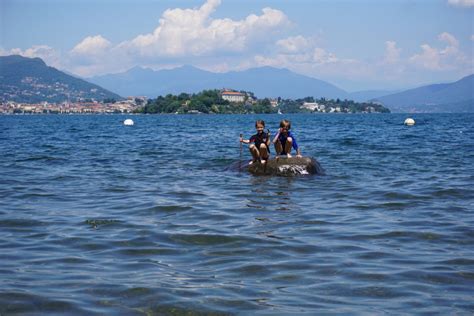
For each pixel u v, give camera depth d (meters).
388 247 7.70
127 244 7.86
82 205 11.22
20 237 8.34
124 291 5.79
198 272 6.51
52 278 6.25
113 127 67.75
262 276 6.35
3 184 14.44
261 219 9.67
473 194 12.45
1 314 5.16
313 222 9.42
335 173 16.66
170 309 5.31
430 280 6.20
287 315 5.16
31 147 29.16
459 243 7.94
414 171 17.09
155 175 16.45
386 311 5.25
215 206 11.02
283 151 17.08
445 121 87.88
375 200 11.77
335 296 5.68
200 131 52.91
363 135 41.09
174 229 8.81
